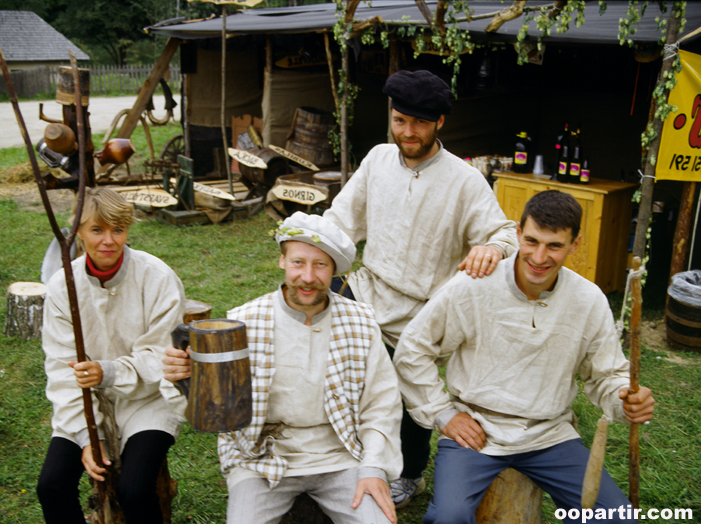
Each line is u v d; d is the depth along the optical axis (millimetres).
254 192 9109
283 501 2029
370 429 2076
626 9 6367
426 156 2531
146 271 2230
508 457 2152
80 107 1921
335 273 2039
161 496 2502
